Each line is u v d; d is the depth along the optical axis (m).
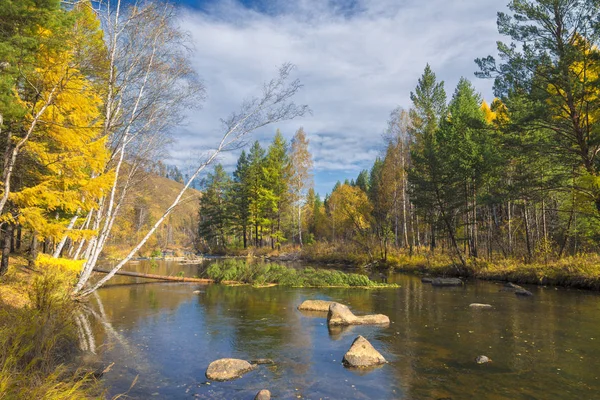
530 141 21.00
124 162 15.65
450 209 27.42
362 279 19.95
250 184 52.94
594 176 16.73
